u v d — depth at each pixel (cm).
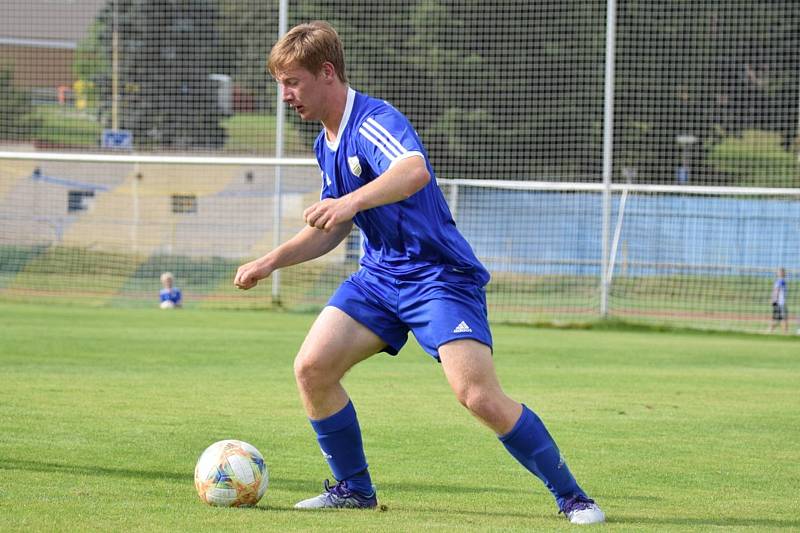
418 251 1549
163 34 7556
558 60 6919
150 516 1491
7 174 8075
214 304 6412
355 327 1598
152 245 7700
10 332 4444
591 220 6994
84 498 1617
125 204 7869
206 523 1452
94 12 8069
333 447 1627
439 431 2438
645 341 4972
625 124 6962
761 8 6888
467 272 1566
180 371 3419
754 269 6956
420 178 1456
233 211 7838
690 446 2316
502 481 1903
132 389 2977
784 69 7006
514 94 6931
